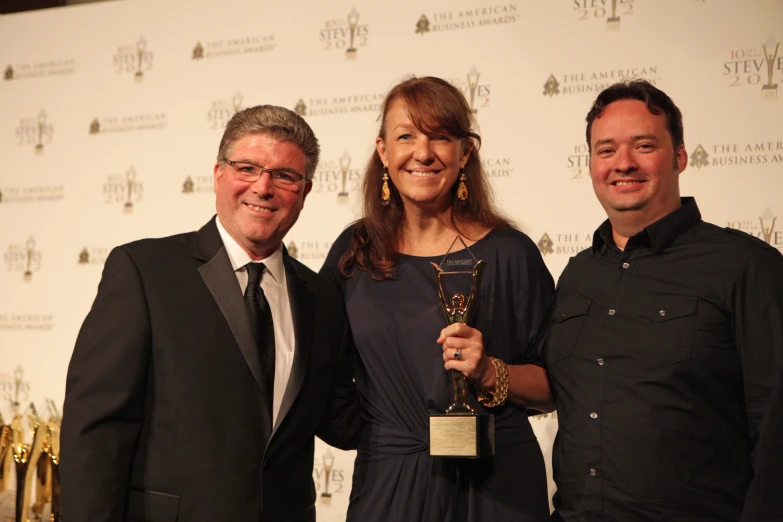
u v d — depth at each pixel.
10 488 2.79
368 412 1.88
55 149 3.37
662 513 1.53
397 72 2.91
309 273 1.91
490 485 1.74
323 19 3.03
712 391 1.56
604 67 2.65
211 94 3.17
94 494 1.53
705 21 2.55
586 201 2.63
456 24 2.84
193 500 1.58
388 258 1.90
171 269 1.71
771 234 2.45
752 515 1.44
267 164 1.72
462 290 1.83
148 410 1.64
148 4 3.29
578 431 1.65
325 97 3.00
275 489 1.65
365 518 1.78
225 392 1.63
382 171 1.97
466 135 1.85
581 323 1.72
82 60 3.37
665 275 1.65
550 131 2.69
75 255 3.29
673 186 1.71
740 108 2.50
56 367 3.27
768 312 1.52
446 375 1.77
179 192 3.18
